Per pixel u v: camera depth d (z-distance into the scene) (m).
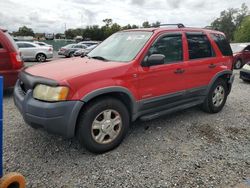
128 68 3.74
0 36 6.09
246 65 9.79
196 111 5.61
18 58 6.36
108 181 2.98
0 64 6.07
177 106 4.68
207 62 5.01
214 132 4.48
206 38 5.15
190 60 4.71
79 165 3.30
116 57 4.13
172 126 4.70
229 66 5.59
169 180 3.03
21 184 2.65
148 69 3.97
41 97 3.20
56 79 3.20
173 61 4.43
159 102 4.26
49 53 18.91
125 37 4.57
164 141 4.06
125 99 3.86
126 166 3.30
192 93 4.84
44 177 3.02
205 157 3.58
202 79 4.97
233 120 5.14
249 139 4.23
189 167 3.31
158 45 4.21
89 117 3.37
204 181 3.03
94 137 3.48
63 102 3.13
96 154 3.58
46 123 3.14
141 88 3.92
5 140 3.92
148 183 2.96
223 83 5.52
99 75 3.43
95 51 4.71
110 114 3.59
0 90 2.39
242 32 51.81
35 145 3.79
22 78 3.68
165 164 3.37
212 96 5.33
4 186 2.50
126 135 4.23
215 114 5.48
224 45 5.56
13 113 5.22
